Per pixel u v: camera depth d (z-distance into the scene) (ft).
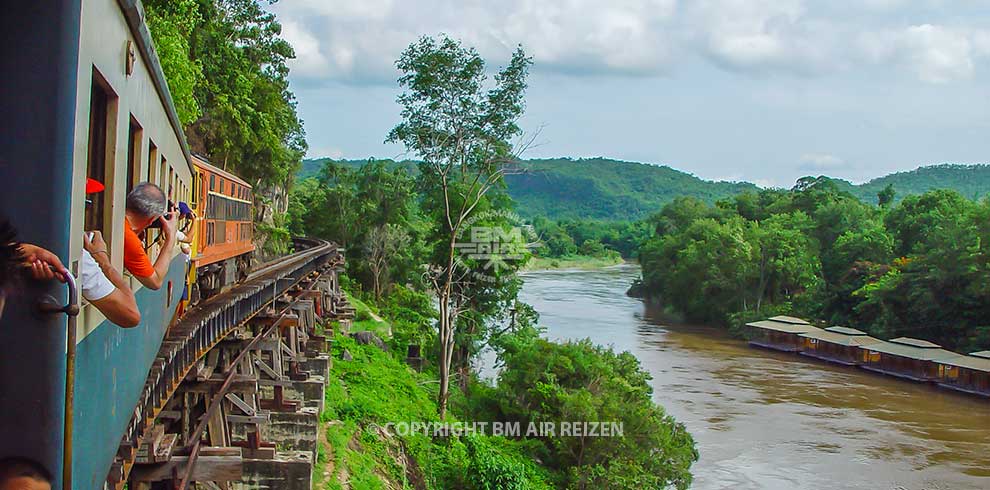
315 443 70.08
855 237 252.21
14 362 10.77
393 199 214.90
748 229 275.80
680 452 97.45
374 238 200.54
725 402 142.31
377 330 150.00
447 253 130.41
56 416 10.98
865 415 136.98
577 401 97.50
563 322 228.02
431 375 129.18
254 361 66.95
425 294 190.60
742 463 107.86
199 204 54.60
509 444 98.73
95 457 14.75
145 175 21.88
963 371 160.25
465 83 107.65
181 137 36.11
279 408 69.46
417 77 107.24
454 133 110.22
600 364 109.50
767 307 238.27
